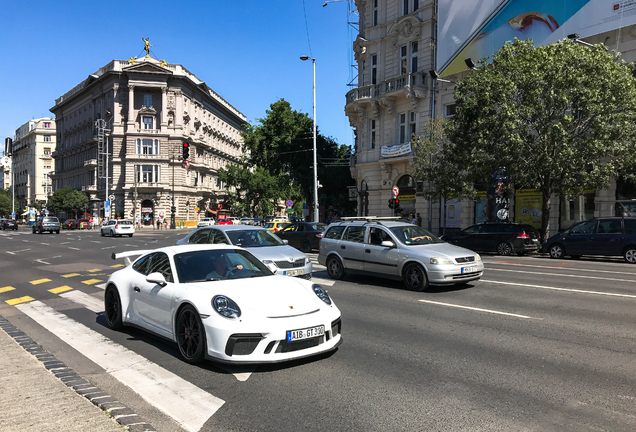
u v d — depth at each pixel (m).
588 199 22.33
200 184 71.69
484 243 19.59
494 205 25.55
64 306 8.80
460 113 19.80
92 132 70.69
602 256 18.41
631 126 17.22
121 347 5.79
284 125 45.94
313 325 4.73
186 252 5.92
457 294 9.29
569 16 21.36
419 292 9.57
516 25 23.33
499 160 18.25
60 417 3.54
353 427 3.50
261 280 5.48
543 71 17.34
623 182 21.31
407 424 3.54
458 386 4.33
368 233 10.98
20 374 4.60
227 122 85.44
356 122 33.72
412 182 29.45
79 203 67.12
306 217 45.56
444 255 9.51
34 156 106.94
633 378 4.52
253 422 3.61
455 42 25.97
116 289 6.60
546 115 17.39
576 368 4.82
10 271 14.52
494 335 6.15
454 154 21.00
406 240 10.37
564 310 7.70
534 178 18.36
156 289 5.64
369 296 9.17
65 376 4.59
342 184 44.94
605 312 7.53
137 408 3.89
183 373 4.75
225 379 4.56
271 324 4.54
